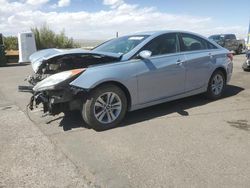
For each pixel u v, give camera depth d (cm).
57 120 555
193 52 627
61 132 494
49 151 419
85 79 468
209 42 682
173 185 326
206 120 539
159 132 484
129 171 358
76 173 356
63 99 460
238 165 367
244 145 427
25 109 640
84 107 485
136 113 587
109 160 388
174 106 634
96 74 479
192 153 403
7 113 612
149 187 323
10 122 552
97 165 375
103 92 488
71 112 593
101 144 440
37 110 628
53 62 526
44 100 482
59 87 453
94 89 482
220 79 689
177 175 346
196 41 649
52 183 335
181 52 605
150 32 600
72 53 494
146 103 549
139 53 530
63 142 451
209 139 450
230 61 712
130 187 324
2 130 509
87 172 358
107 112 499
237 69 1224
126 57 527
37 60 547
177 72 585
